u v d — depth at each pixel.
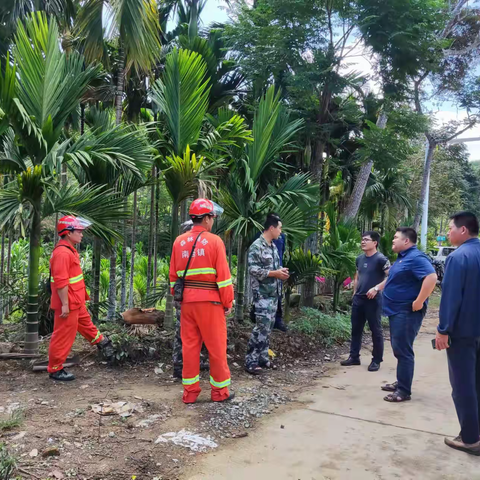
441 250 18.80
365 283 5.71
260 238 5.31
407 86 8.15
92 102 7.82
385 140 7.75
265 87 8.28
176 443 3.37
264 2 7.44
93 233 5.55
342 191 12.14
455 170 21.69
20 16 6.87
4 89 4.64
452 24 11.30
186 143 5.89
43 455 3.06
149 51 6.74
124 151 5.29
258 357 5.27
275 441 3.50
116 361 5.16
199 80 5.77
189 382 4.15
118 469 2.98
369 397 4.59
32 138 5.05
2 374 4.76
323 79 7.45
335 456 3.28
